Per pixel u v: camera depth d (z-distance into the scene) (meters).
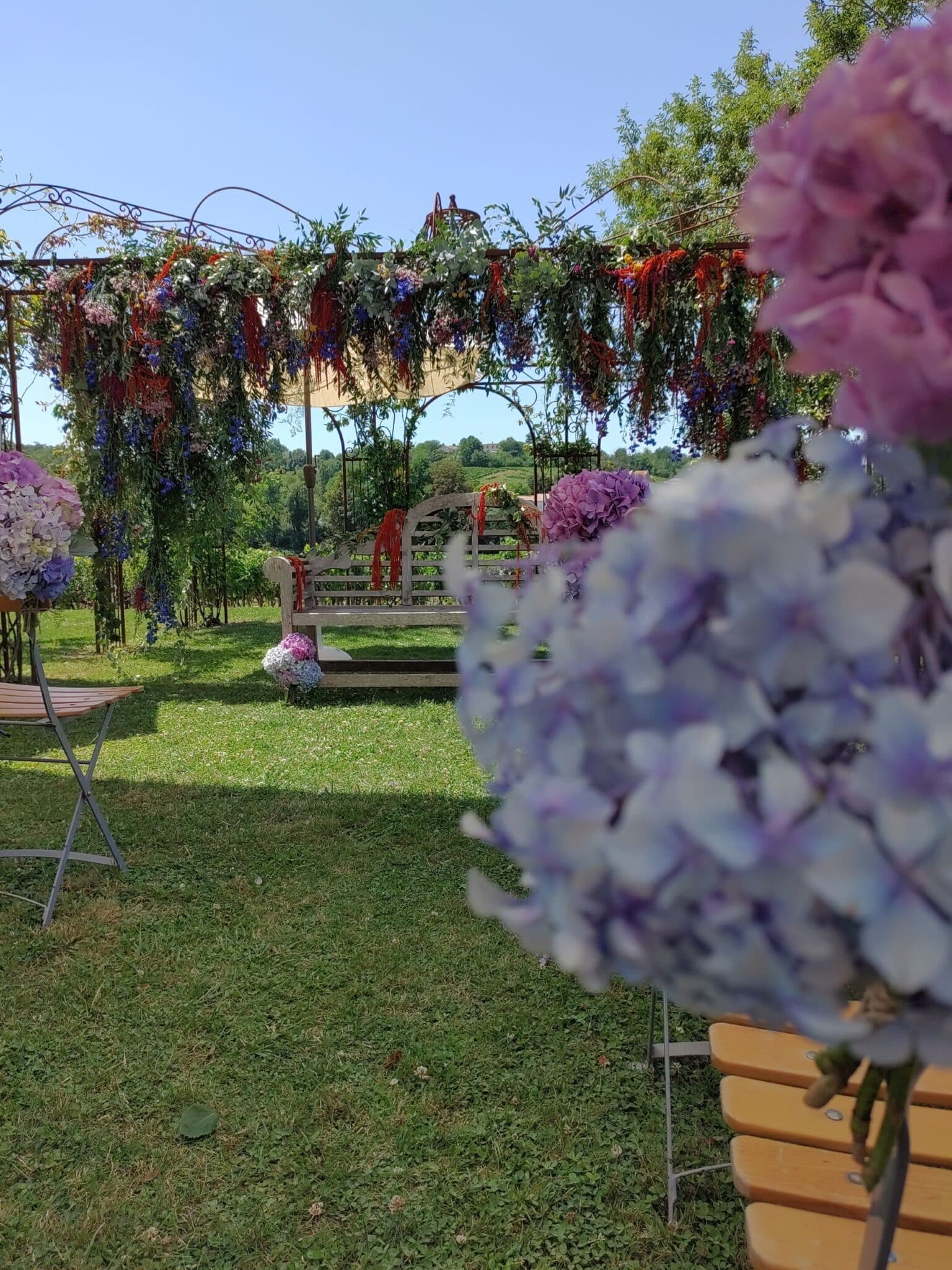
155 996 2.57
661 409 5.36
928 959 0.45
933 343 0.49
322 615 6.52
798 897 0.47
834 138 0.52
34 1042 2.35
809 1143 1.34
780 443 0.63
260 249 5.65
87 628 10.12
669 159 17.30
